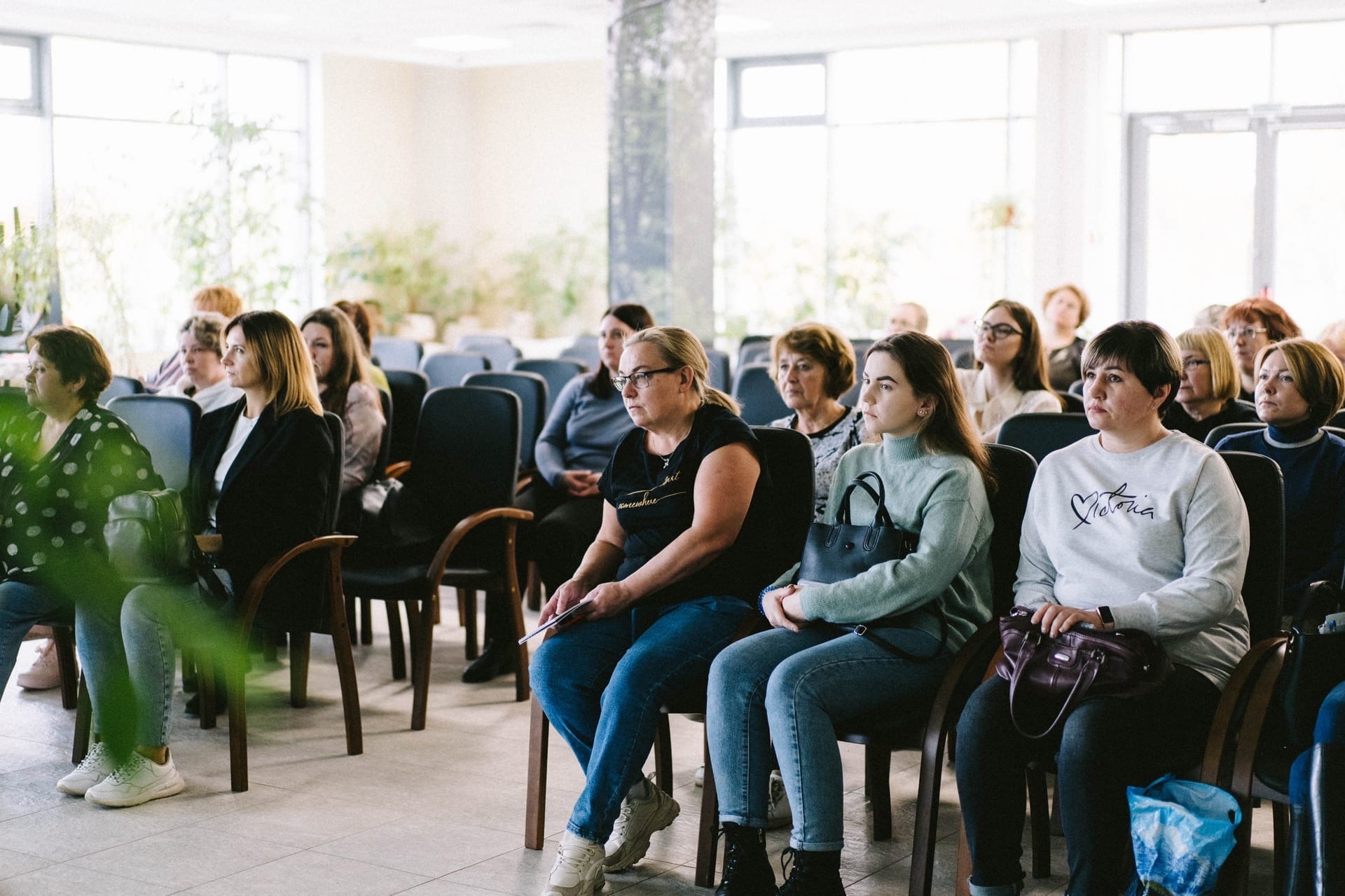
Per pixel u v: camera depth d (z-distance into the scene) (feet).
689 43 23.54
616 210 24.00
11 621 11.65
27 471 11.79
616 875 10.12
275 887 9.81
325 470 12.34
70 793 11.72
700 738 13.44
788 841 10.85
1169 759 8.50
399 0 30.73
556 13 32.37
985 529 9.69
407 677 15.52
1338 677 8.00
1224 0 30.58
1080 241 33.68
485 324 43.34
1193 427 13.20
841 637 9.32
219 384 15.24
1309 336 33.12
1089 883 8.13
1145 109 34.17
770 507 10.34
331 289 39.47
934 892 9.85
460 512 14.75
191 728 13.60
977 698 8.71
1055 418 11.71
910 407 9.65
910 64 37.11
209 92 34.50
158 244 33.47
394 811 11.37
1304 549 10.73
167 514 11.36
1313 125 32.35
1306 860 7.81
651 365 10.23
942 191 36.96
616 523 10.89
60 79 33.86
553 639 10.24
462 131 43.06
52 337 11.89
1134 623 8.51
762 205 39.50
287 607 12.30
